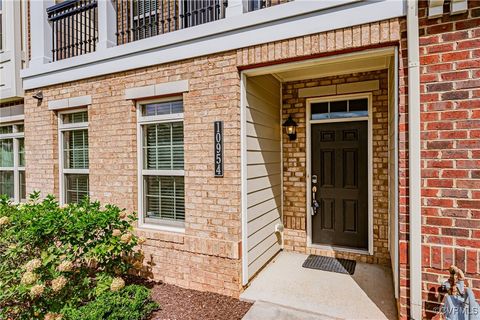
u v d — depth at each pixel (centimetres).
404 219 246
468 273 221
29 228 275
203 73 330
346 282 341
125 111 383
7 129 598
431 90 232
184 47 338
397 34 246
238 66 312
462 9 219
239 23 306
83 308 259
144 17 412
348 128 424
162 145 377
